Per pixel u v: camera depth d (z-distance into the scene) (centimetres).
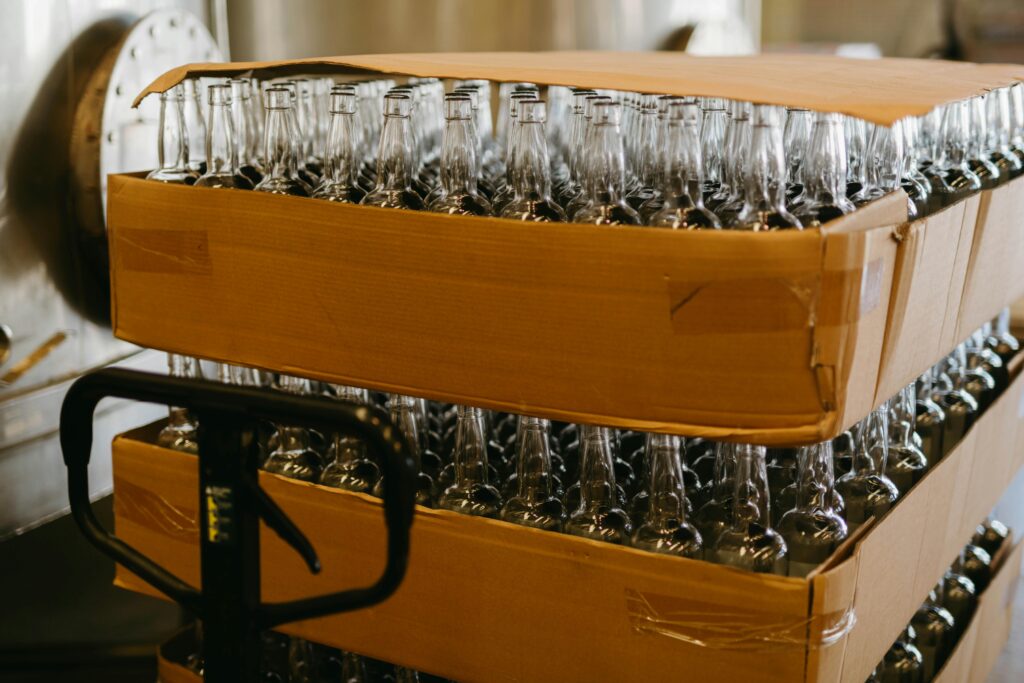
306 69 158
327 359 135
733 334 111
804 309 108
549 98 203
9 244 186
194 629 182
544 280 118
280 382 165
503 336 122
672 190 126
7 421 187
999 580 215
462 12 269
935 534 155
